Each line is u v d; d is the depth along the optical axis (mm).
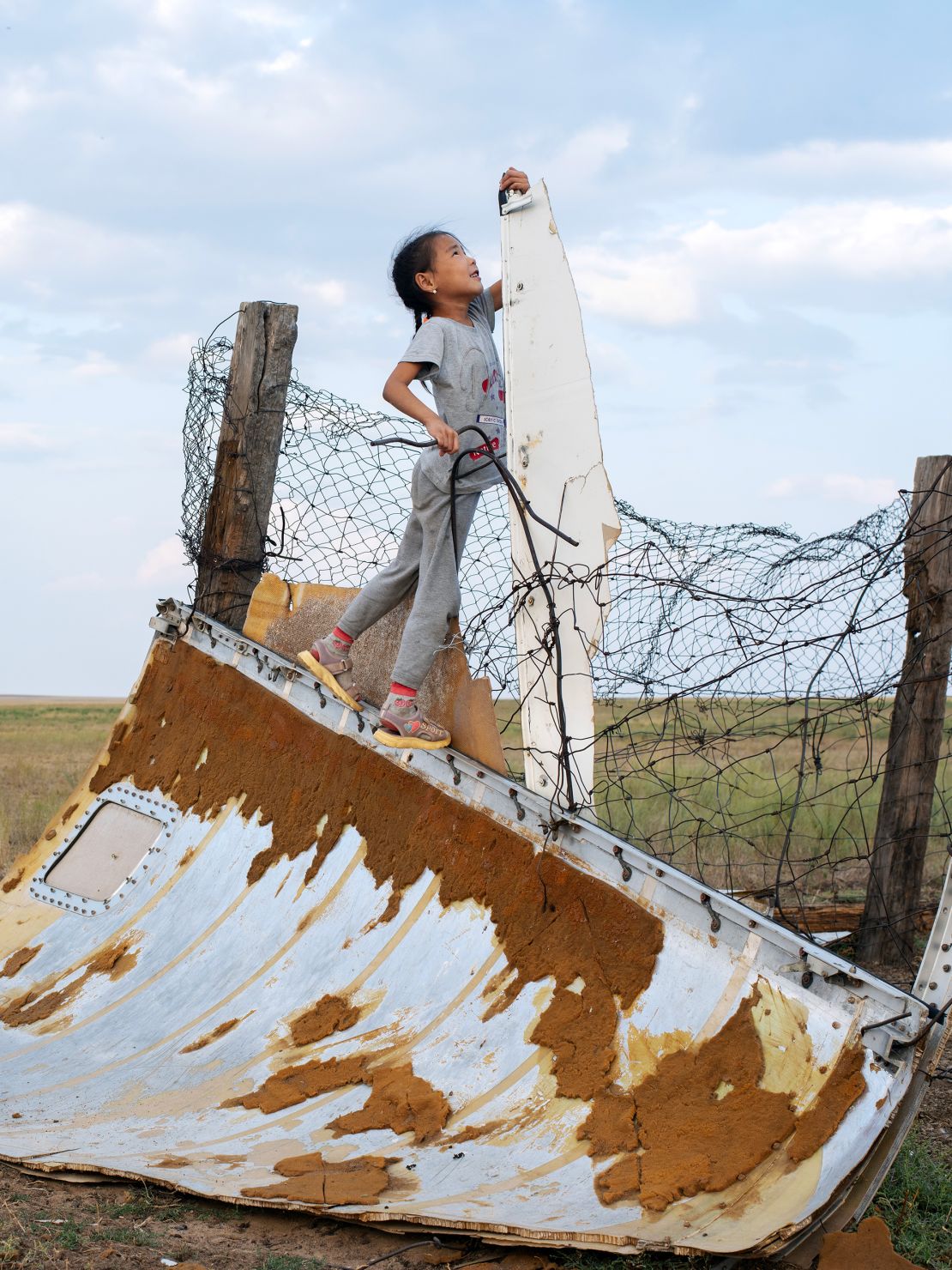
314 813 5965
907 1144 4715
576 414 5156
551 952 4715
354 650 6137
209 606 7066
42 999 5949
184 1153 4285
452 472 5000
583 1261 3539
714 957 4305
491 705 5488
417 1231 3650
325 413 6910
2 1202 3834
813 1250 3500
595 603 5027
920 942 7277
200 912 6059
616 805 9188
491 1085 4395
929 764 6914
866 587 4391
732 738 4797
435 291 5297
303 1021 5086
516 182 5297
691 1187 3658
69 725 38812
